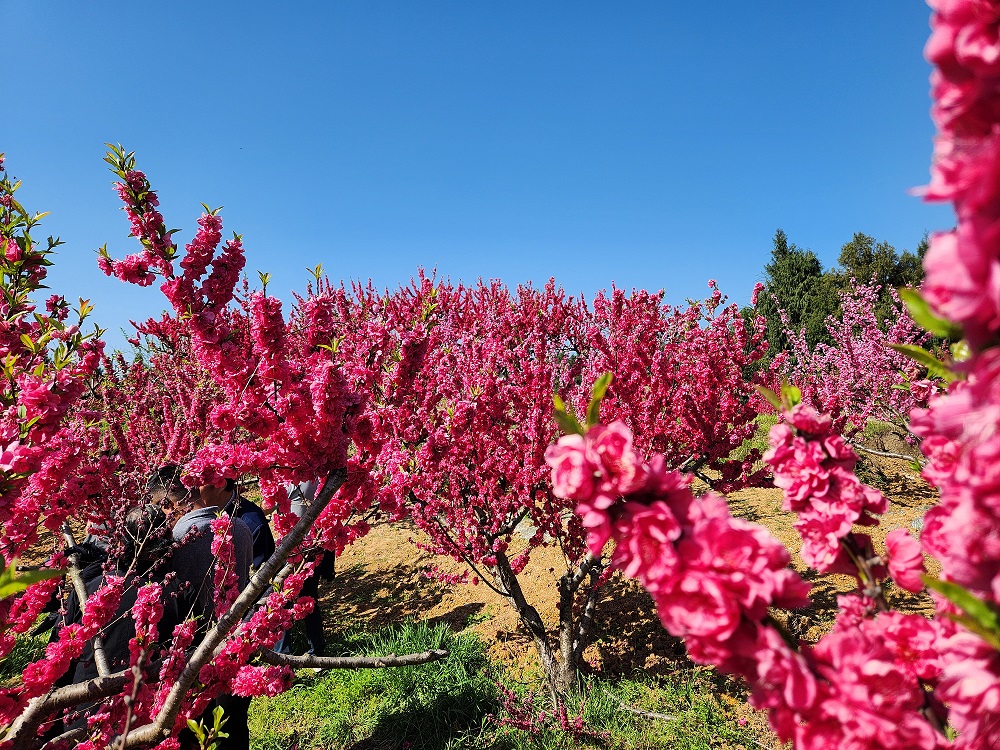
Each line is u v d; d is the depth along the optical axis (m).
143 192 2.26
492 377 4.39
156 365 6.89
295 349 3.33
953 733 2.00
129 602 2.60
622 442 0.83
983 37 0.51
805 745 0.76
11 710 1.91
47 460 1.96
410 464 3.34
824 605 4.87
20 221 2.22
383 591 6.24
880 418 7.20
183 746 2.59
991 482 0.55
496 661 4.64
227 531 2.67
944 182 0.54
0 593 0.97
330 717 3.97
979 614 0.65
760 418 10.18
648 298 5.48
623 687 4.19
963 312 0.52
